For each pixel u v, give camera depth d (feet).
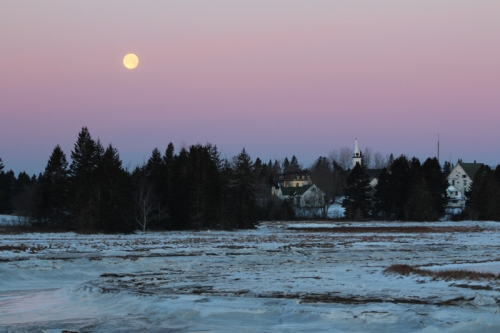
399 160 499.10
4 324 68.74
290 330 61.36
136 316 71.97
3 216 416.26
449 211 533.96
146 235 292.61
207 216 352.08
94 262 137.08
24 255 151.64
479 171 486.38
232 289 93.04
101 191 304.30
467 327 58.59
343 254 177.27
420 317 63.57
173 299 81.56
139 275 120.26
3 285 109.50
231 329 62.44
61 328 65.36
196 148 372.58
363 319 65.21
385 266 140.26
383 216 497.05
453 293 82.28
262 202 507.30
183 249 185.57
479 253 186.19
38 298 93.66
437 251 191.72
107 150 321.93
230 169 373.20
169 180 354.74
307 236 280.31
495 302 72.49
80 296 92.32
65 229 310.24
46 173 327.67
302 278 110.93
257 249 190.39
